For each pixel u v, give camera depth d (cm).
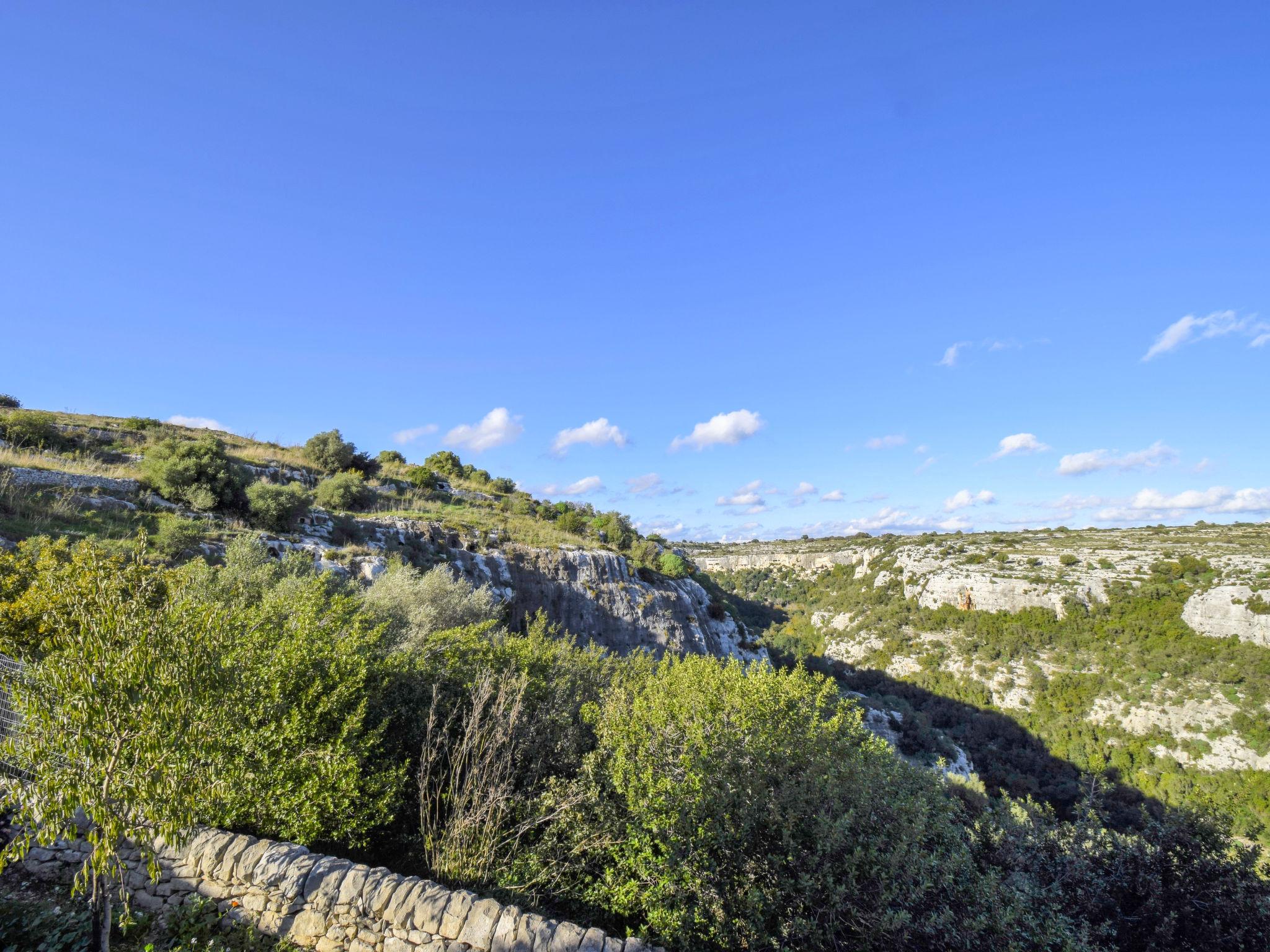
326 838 620
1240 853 735
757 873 610
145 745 423
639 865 617
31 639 727
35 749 421
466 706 811
